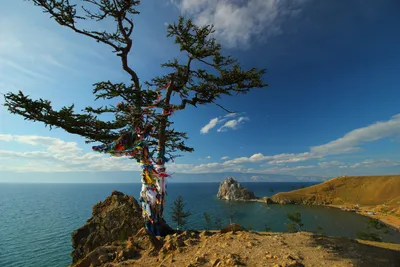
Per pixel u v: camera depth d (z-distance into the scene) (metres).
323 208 122.06
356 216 99.06
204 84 11.27
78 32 9.43
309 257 6.02
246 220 95.81
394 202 106.94
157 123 9.00
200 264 6.00
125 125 9.00
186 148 11.69
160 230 9.19
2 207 155.38
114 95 8.55
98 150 6.66
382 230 72.94
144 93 8.62
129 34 10.23
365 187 138.50
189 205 142.62
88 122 8.88
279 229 81.62
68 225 90.50
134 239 8.29
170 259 6.63
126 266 6.75
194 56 11.02
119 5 9.48
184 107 11.59
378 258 6.13
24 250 58.59
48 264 49.09
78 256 10.53
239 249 6.70
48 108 7.96
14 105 7.72
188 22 10.62
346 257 6.04
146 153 7.14
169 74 10.52
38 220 102.62
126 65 10.29
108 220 11.23
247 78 11.47
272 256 6.04
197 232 9.77
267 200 146.00
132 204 11.76
